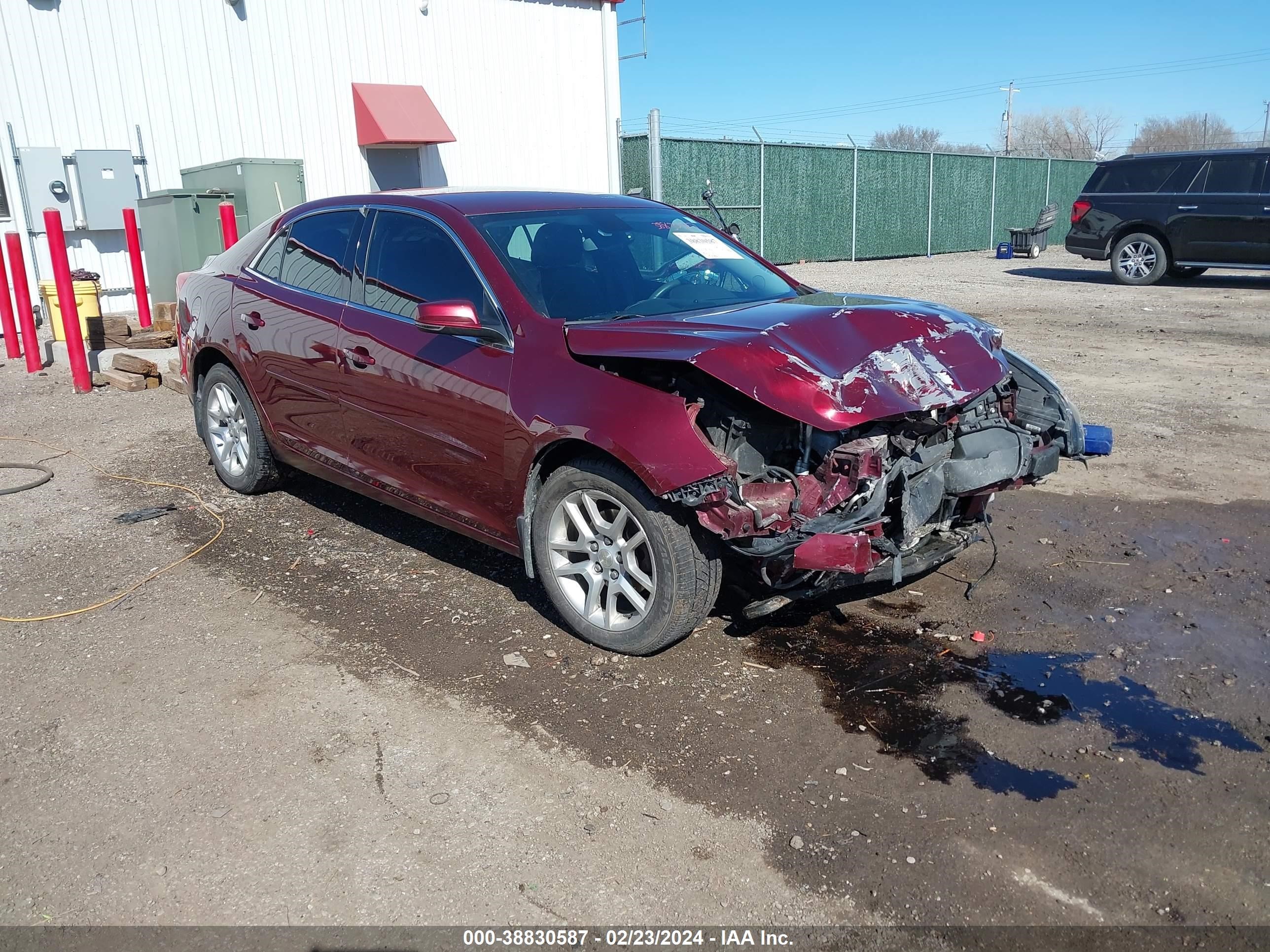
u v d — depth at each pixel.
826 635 4.07
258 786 3.14
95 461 6.84
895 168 23.75
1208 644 3.90
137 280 10.56
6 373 9.78
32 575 4.86
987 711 3.48
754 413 3.66
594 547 3.89
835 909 2.58
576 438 3.66
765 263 5.16
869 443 3.57
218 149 13.59
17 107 11.92
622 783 3.12
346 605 4.46
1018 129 74.00
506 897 2.66
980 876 2.67
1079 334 11.20
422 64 15.35
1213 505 5.44
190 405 8.40
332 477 5.14
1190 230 15.34
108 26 12.45
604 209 4.91
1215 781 3.05
